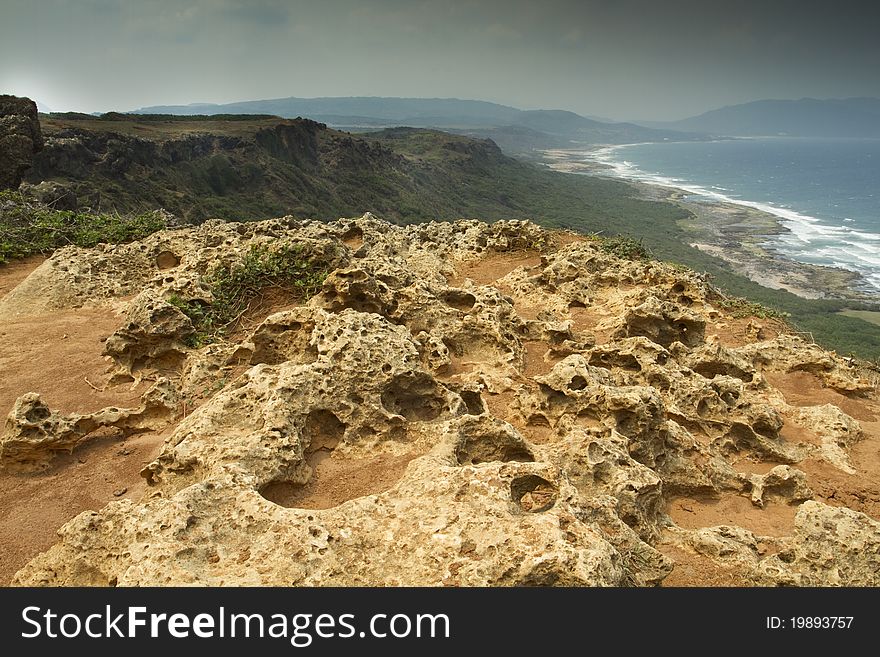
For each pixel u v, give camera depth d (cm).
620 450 831
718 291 1986
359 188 11806
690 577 732
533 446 829
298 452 753
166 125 10119
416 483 643
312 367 857
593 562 531
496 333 1330
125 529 603
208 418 789
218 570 541
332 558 554
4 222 2164
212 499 614
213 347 1227
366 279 1316
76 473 906
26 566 637
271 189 9438
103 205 5638
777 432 1088
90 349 1360
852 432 1145
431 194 14088
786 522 884
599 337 1520
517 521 577
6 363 1288
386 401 873
